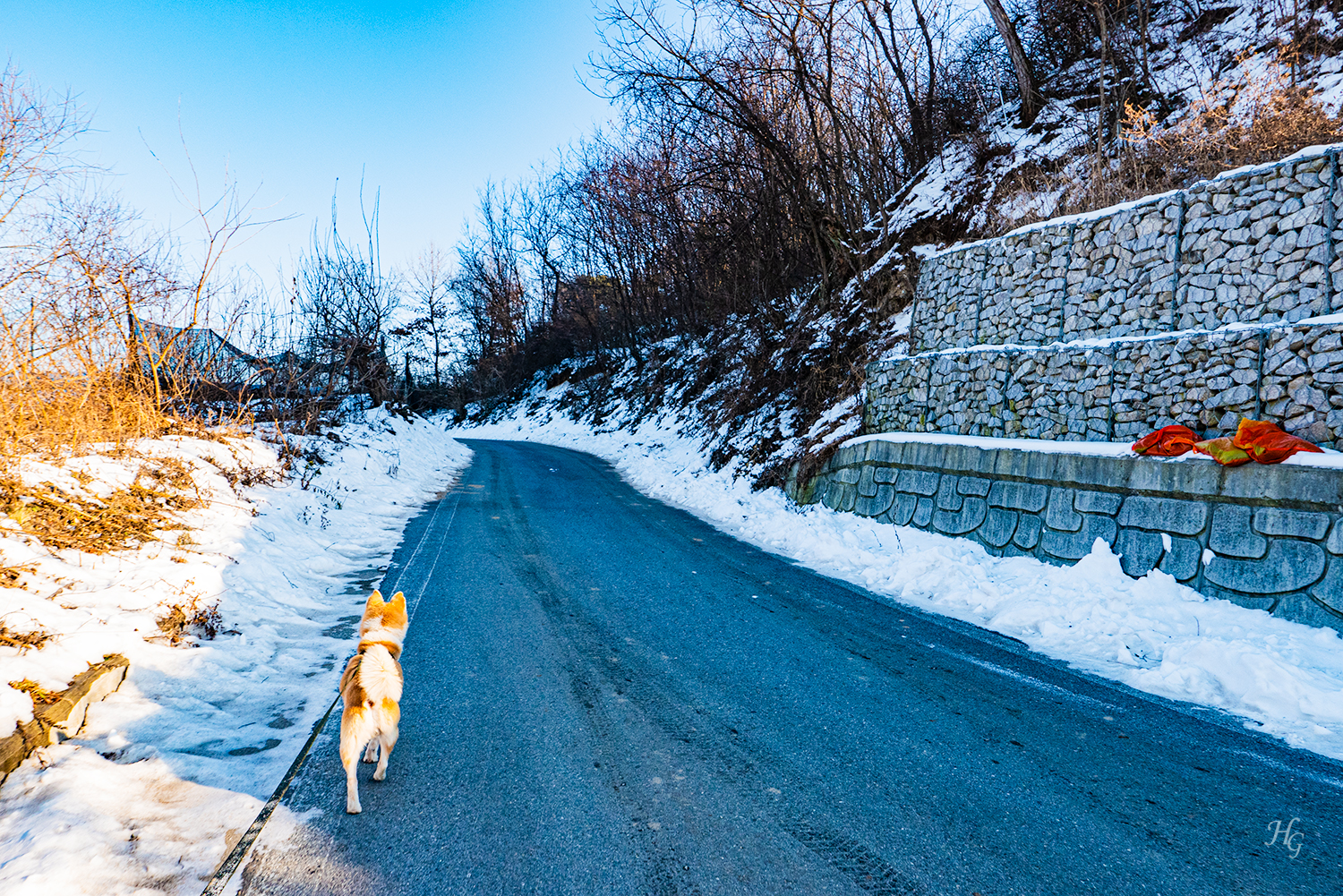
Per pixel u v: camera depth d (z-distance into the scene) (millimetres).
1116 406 9258
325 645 6480
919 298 14555
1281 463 6906
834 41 23438
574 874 3287
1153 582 7559
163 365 11891
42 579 5656
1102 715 5211
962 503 10859
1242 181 8398
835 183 23859
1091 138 17125
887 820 3770
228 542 8109
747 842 3559
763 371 22953
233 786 3965
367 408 22750
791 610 8070
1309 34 14633
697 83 21531
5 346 7148
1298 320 7707
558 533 12398
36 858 3025
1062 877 3277
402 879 3215
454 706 5227
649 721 5027
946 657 6527
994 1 20375
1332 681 5441
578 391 46656
